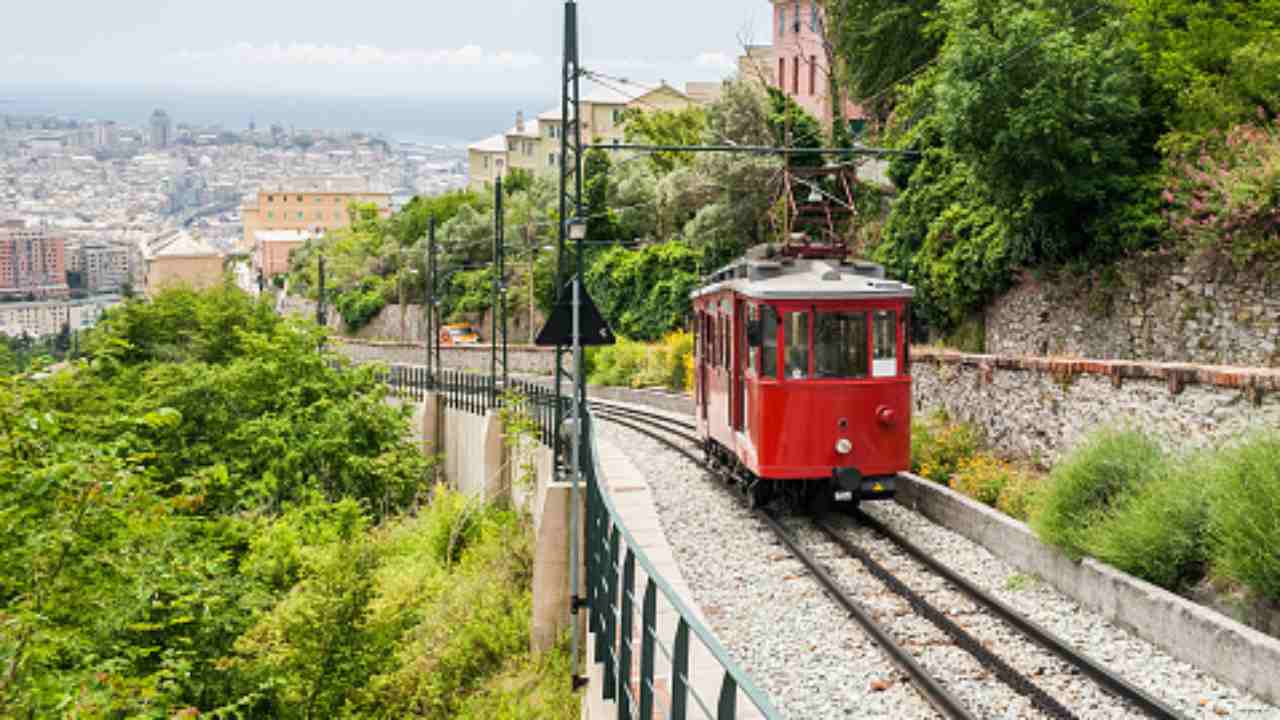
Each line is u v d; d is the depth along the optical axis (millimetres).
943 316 27344
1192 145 18875
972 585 11844
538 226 65688
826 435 15250
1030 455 17484
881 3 37594
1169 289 18703
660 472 21047
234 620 15133
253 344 33625
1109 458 12719
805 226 35375
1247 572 9695
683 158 63781
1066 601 11695
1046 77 19094
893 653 9820
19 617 9289
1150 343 19172
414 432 39219
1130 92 19969
